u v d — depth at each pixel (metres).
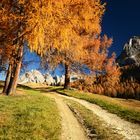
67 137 11.55
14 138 9.82
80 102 27.20
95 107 24.09
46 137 10.69
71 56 32.69
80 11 14.27
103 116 18.72
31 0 11.87
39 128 11.55
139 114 20.83
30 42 12.77
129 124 16.55
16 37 13.17
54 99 26.30
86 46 38.84
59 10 12.67
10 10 12.62
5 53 14.39
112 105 25.58
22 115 13.76
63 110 19.05
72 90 41.56
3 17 12.29
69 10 13.75
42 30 12.46
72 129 13.20
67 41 13.91
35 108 16.41
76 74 41.59
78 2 13.72
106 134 12.66
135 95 99.25
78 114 17.97
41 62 24.98
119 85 104.94
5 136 9.88
